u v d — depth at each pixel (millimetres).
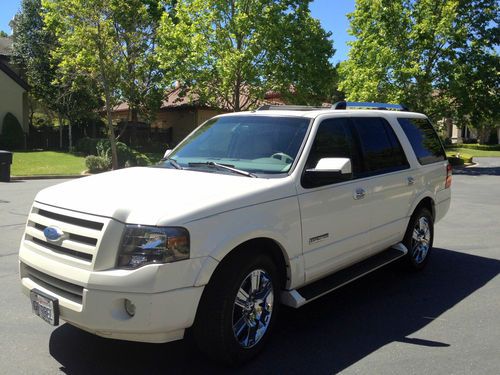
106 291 3318
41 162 24062
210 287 3662
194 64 25562
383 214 5438
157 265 3293
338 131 5039
